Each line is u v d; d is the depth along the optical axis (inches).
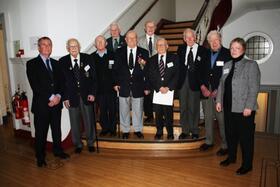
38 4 146.9
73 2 151.9
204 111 141.7
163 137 151.7
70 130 158.7
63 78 138.6
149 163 132.0
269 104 238.4
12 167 133.6
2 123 225.6
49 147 157.5
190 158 136.7
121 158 139.3
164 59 139.1
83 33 160.9
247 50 241.6
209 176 116.4
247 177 114.8
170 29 254.1
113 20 184.9
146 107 165.3
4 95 231.9
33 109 132.1
